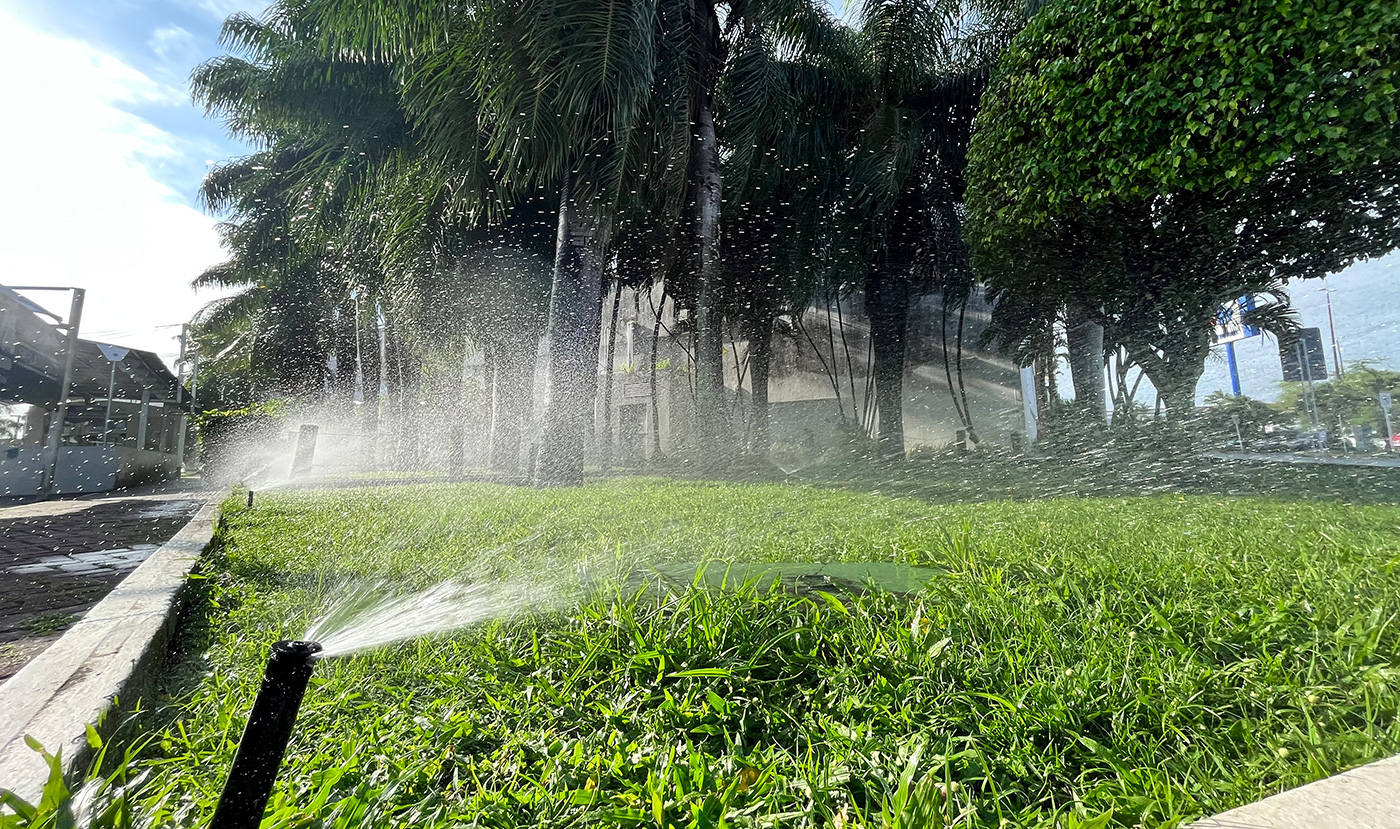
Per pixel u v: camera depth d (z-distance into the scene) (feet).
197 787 3.62
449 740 4.12
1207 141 17.46
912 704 4.25
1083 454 29.68
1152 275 25.16
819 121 35.19
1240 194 20.27
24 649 7.41
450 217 31.50
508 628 6.03
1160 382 29.32
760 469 31.78
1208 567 6.89
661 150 27.84
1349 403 50.26
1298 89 15.38
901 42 31.32
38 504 36.42
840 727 3.96
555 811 3.31
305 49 34.63
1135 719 3.95
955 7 31.45
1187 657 4.57
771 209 37.06
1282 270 22.91
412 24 26.21
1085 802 3.29
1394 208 19.33
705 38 29.78
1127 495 16.40
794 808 3.30
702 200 31.32
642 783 3.60
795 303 38.01
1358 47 14.46
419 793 3.58
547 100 24.88
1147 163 18.04
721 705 4.27
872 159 33.22
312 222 43.32
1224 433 37.14
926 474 27.37
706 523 13.01
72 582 11.59
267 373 78.28
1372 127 15.39
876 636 5.03
